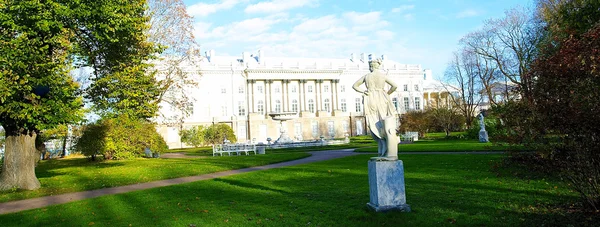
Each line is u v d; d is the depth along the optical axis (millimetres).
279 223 8031
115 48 17797
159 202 11094
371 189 8641
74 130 32438
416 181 12562
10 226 8812
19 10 13375
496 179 12000
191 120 71312
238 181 14906
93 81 18891
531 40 34781
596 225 6844
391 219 7668
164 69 31922
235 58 81750
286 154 29594
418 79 88562
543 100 7340
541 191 9797
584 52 6980
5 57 12859
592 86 6766
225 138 61031
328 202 9766
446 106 53438
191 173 18734
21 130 15555
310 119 79750
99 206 10938
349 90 85312
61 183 17062
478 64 49469
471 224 7262
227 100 74750
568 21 14172
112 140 30906
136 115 18891
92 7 14641
